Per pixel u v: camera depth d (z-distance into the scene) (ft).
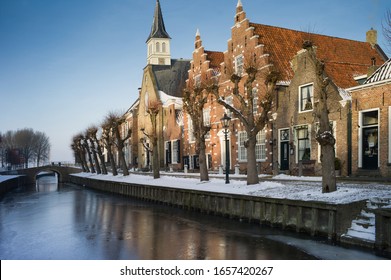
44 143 402.93
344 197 46.93
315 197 49.19
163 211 79.00
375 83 69.26
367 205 45.06
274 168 92.89
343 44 113.19
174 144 164.76
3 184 142.72
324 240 45.03
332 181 51.11
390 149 67.05
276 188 61.62
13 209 94.89
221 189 69.41
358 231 42.45
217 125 126.11
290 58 105.60
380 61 114.01
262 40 106.73
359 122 73.15
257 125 68.85
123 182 121.60
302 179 77.41
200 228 57.77
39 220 74.38
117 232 58.34
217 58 143.64
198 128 88.53
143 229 59.57
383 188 53.62
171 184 90.99
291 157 91.20
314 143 84.43
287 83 98.12
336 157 79.41
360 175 72.64
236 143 115.14
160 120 177.47
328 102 81.97
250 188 64.80
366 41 122.72
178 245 47.39
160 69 194.29
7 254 47.32
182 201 81.15
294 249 42.06
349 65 93.71
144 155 201.36
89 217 76.02
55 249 48.93
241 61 112.16
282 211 52.70
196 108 90.53
